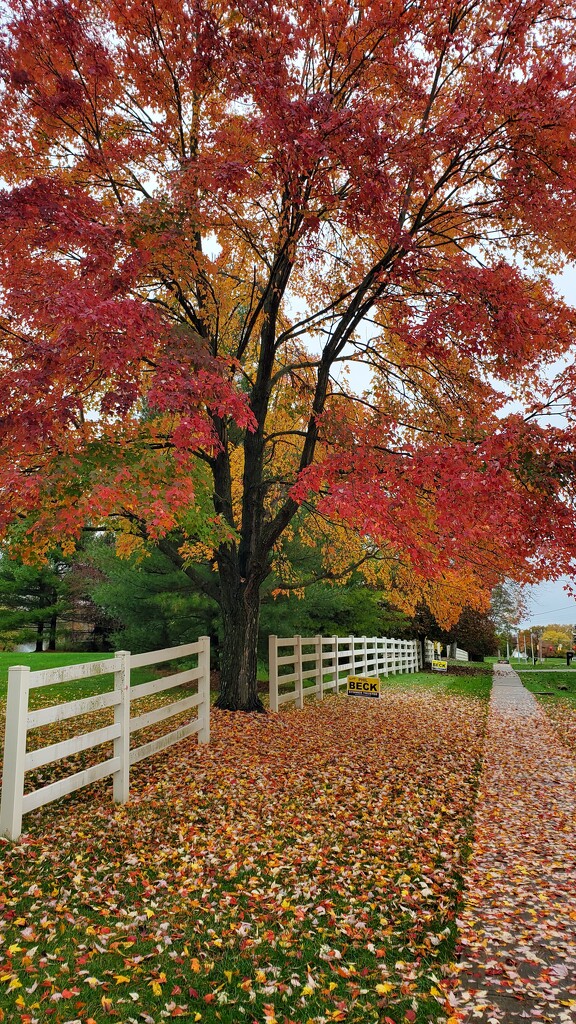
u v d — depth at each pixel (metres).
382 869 4.57
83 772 5.29
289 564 13.56
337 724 10.14
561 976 3.24
